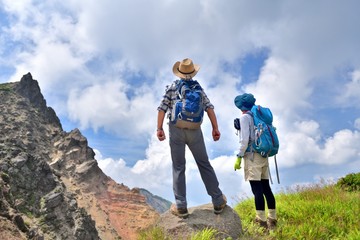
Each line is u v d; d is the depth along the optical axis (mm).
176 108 2932
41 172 75750
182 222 3070
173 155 3084
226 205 3307
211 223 3100
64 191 75688
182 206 3104
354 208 4008
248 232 3264
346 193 5301
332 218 3713
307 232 3312
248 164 3379
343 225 3502
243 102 3463
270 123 3410
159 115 3033
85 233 68250
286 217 4000
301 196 5102
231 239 3008
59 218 66812
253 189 3418
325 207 4027
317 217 3734
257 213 3414
